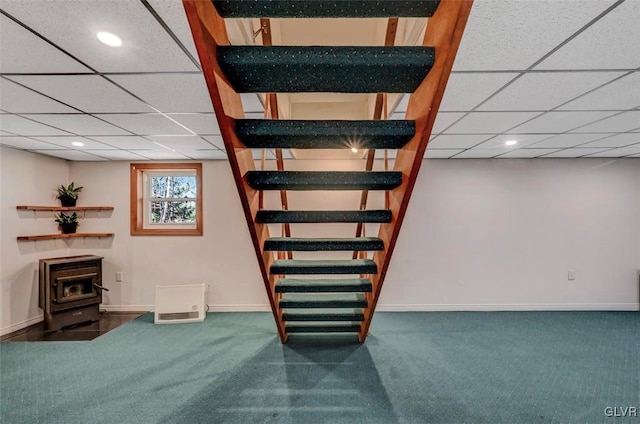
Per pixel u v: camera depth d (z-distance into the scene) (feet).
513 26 4.25
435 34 3.54
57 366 8.95
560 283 13.97
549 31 4.38
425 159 13.96
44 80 5.90
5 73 5.62
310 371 8.70
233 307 13.93
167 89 6.34
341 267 7.55
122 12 3.97
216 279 13.96
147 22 4.19
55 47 4.78
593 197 13.91
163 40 4.63
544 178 13.94
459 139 10.44
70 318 12.07
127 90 6.38
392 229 6.17
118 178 13.98
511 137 10.14
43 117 8.00
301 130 4.42
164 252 13.99
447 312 13.75
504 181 13.94
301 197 13.93
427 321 12.64
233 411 6.97
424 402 7.29
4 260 11.28
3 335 11.18
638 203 13.85
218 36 3.51
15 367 8.90
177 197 14.62
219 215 13.98
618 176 13.87
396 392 7.68
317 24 8.41
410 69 3.68
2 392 7.66
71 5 3.81
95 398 7.42
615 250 13.92
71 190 13.34
